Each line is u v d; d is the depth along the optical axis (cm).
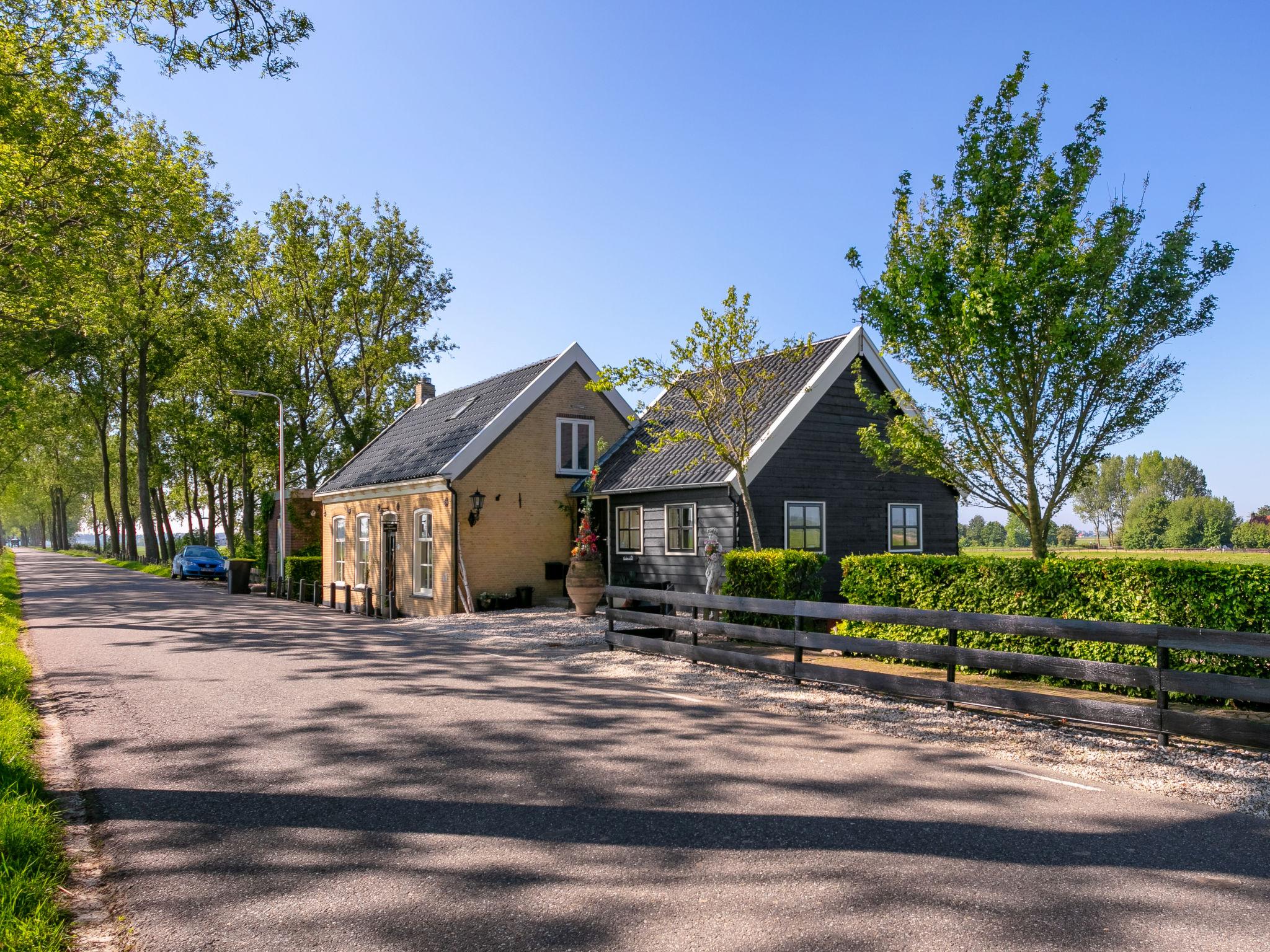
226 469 4409
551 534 2038
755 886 389
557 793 534
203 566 3656
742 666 995
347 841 453
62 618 1833
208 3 1018
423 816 493
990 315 910
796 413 1648
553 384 2055
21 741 645
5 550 6925
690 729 715
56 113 1888
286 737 690
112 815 498
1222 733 598
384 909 369
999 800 516
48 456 6372
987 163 990
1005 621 731
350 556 2459
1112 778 561
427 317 3953
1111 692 816
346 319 3744
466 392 2466
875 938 337
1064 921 351
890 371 1764
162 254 3891
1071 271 901
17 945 320
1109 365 930
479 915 362
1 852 402
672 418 1959
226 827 477
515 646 1289
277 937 343
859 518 1742
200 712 793
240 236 3984
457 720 752
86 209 2081
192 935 345
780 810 498
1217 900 372
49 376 4272
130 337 4181
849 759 614
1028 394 977
